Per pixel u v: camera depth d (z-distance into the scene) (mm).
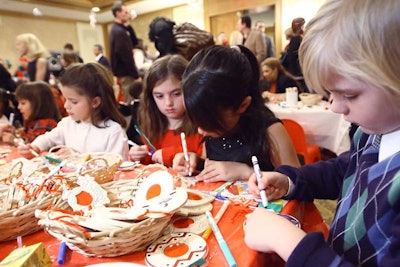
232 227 504
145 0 4641
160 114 1260
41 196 532
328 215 1603
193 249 432
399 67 328
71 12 4703
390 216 385
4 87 2635
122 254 433
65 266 423
